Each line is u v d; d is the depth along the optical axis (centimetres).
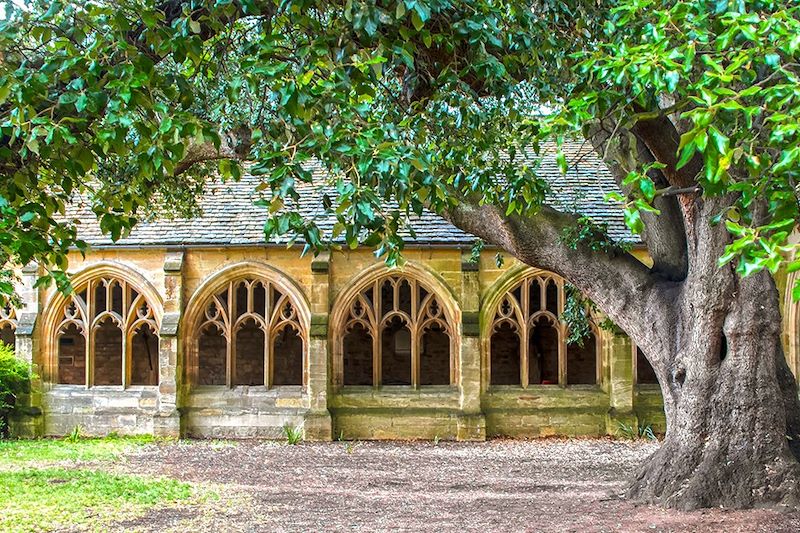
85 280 1733
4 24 480
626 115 588
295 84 454
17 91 452
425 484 1112
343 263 1691
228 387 1703
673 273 957
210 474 1196
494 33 591
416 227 1686
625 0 622
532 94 777
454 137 712
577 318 1456
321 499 991
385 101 674
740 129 484
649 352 923
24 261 523
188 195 1399
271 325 1706
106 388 1719
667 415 905
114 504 942
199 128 469
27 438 1678
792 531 723
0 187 529
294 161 451
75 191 1789
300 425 1662
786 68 512
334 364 1677
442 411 1648
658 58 471
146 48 582
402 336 2212
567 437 1639
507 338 2203
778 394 845
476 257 1485
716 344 854
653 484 879
